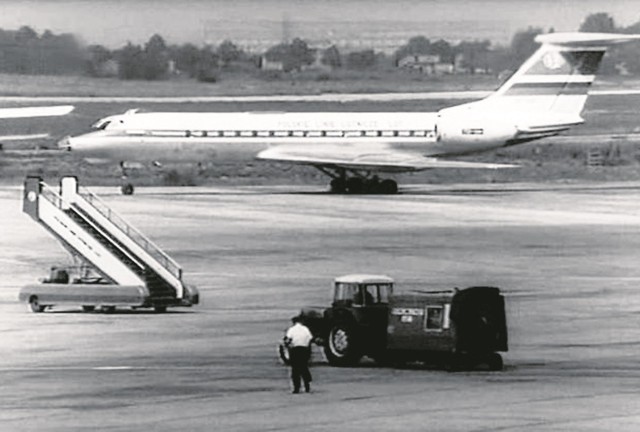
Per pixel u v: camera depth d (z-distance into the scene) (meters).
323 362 146.75
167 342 161.75
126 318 183.50
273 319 181.25
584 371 140.00
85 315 186.88
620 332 169.25
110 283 191.12
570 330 170.88
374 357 144.38
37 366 144.62
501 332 139.25
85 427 112.25
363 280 144.88
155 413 117.88
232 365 144.62
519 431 109.56
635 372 139.50
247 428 111.19
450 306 137.38
